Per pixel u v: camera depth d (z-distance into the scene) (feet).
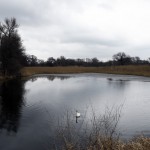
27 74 242.37
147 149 28.63
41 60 465.88
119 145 28.68
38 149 45.75
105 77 238.68
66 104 86.94
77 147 30.48
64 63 485.56
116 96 108.17
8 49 177.47
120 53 479.82
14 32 186.60
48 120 63.41
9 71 189.26
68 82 175.94
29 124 61.16
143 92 123.13
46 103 88.38
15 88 131.85
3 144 48.60
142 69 330.54
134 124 60.18
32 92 117.29
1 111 75.31
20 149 46.06
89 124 54.03
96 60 528.63
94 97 104.12
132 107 83.10
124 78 224.74
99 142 28.27
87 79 209.46
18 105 84.69
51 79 204.85
